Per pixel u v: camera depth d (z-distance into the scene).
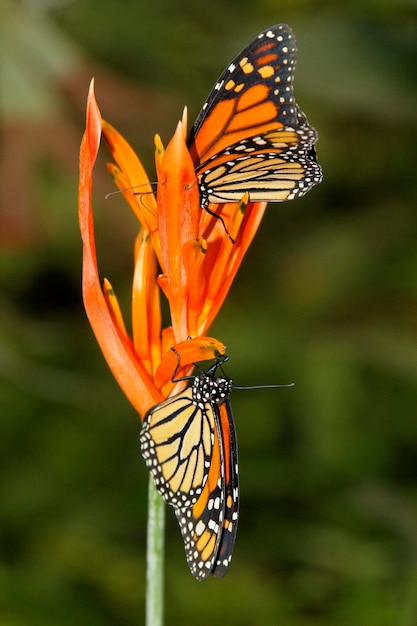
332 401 1.30
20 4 1.09
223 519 0.96
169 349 0.94
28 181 1.10
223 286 0.95
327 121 1.38
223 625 1.15
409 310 1.34
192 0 1.19
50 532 1.20
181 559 1.18
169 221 0.94
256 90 0.94
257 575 1.17
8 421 1.34
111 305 0.95
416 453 1.26
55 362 1.29
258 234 1.44
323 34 1.07
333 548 1.17
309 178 0.94
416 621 1.13
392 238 1.37
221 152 0.94
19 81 1.08
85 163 0.94
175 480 0.95
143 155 1.14
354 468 1.21
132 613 1.16
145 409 0.95
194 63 1.17
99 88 1.11
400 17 1.17
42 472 1.27
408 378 1.29
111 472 1.26
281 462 1.18
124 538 1.19
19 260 1.42
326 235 1.40
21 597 1.13
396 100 1.06
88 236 0.94
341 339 1.33
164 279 0.95
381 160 1.42
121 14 1.17
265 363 1.36
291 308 1.39
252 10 1.24
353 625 1.14
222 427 0.96
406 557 1.14
